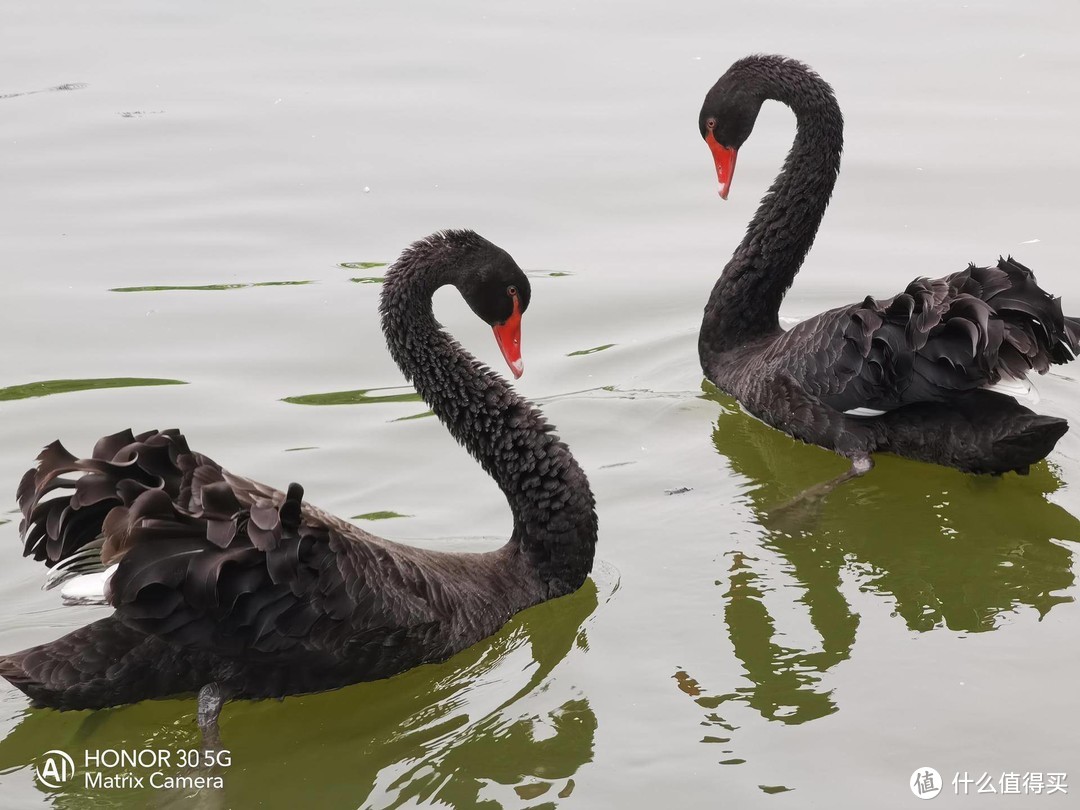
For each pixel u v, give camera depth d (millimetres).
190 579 6379
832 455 10141
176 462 6863
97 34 17219
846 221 13047
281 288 11883
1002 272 9297
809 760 6605
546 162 14023
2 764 6824
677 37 16750
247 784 6727
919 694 7066
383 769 6812
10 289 11758
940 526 9117
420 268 8336
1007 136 14227
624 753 6746
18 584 8141
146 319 11359
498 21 17469
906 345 9289
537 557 8219
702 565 8539
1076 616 7840
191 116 14984
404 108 15148
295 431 9891
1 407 10039
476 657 7754
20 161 14062
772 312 11172
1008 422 9031
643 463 9805
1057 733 6695
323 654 7020
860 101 15031
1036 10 17344
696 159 14094
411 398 10406
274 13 17891
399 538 8734
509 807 6410
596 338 11492
